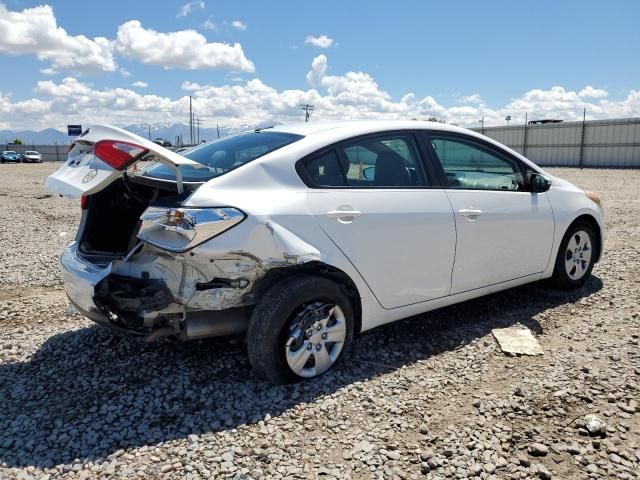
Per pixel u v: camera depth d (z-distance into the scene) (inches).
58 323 177.3
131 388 130.7
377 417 116.2
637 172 1238.9
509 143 1925.4
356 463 100.4
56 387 131.6
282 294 123.3
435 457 101.3
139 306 118.8
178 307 119.7
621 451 102.0
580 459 99.9
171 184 124.3
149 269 122.0
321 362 132.6
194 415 117.6
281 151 133.0
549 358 143.3
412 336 161.2
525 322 170.7
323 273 132.0
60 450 104.9
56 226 405.4
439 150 157.8
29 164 2092.8
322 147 136.9
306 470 98.4
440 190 153.3
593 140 1654.8
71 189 119.0
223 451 104.3
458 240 154.6
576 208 190.9
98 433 110.7
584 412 115.4
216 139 167.6
